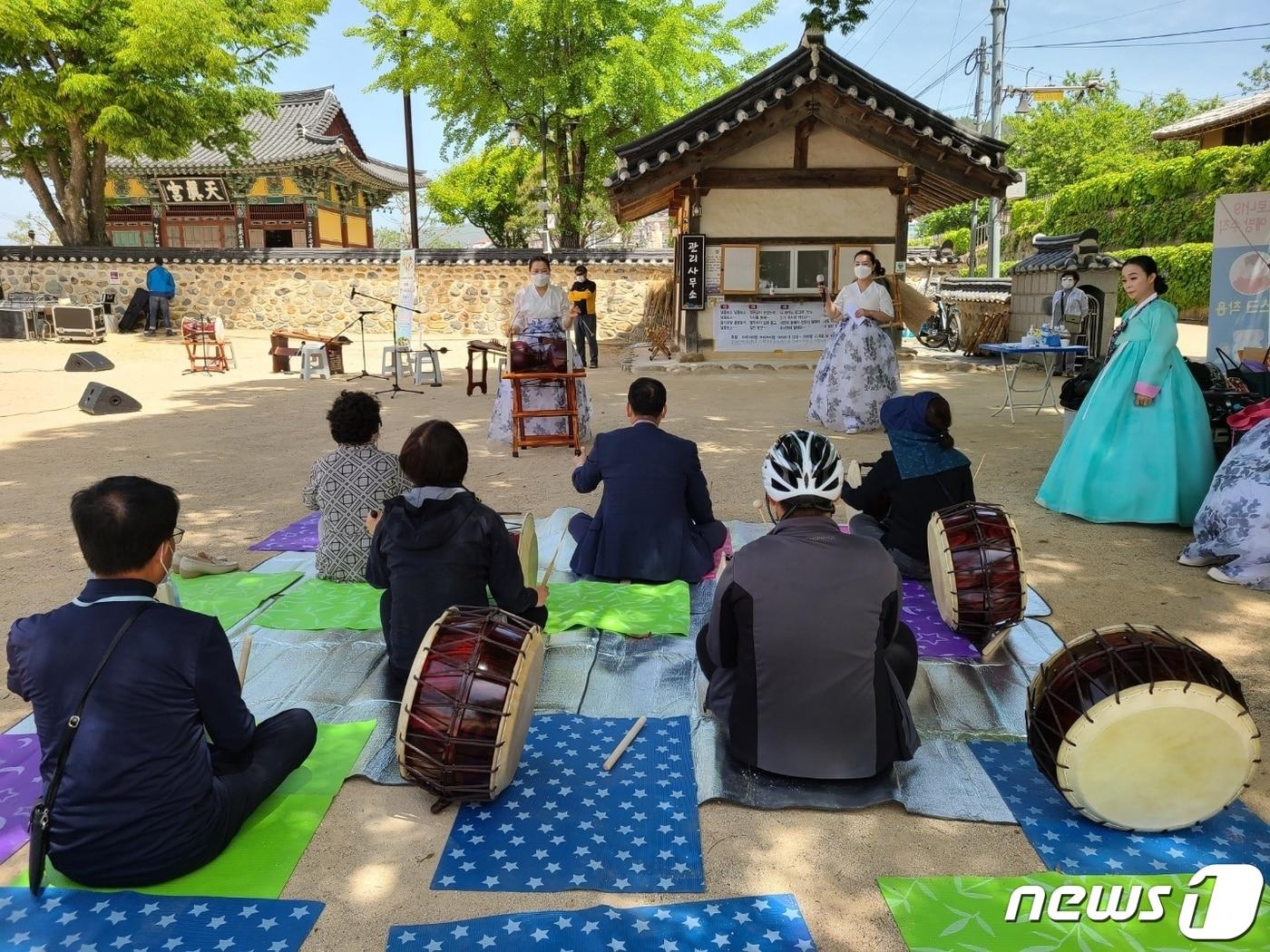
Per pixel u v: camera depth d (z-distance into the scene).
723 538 4.61
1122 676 2.49
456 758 2.58
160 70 17.72
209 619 2.33
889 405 4.22
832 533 2.71
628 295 20.38
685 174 12.67
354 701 3.32
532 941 2.13
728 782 2.79
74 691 2.17
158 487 2.31
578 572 4.55
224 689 2.33
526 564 3.94
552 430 7.86
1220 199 7.36
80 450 7.94
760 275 13.59
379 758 2.96
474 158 27.58
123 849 2.24
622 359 15.95
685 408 9.88
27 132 19.50
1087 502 5.51
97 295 20.50
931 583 4.15
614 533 4.42
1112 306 13.30
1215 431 5.75
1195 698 2.42
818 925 2.22
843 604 2.64
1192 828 2.57
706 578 4.56
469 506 3.20
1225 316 7.48
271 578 4.52
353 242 31.53
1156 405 5.30
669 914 2.24
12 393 11.66
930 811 2.66
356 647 3.76
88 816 2.20
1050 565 4.75
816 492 2.73
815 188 13.34
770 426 8.73
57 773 2.17
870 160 13.30
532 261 7.65
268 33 20.05
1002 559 3.58
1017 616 3.59
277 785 2.64
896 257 13.48
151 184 27.72
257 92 20.58
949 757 2.96
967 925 2.20
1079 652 2.61
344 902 2.31
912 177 12.88
